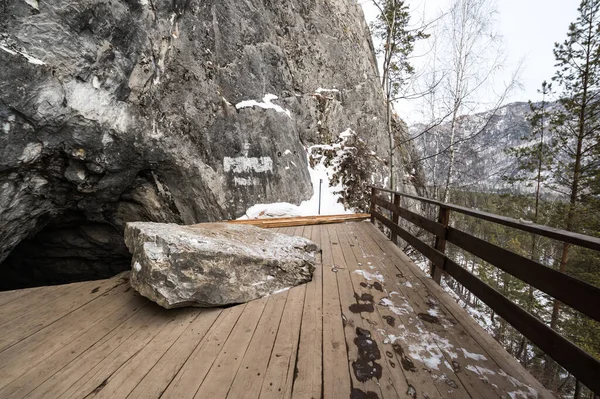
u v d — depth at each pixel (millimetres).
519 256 2031
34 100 3518
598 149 10148
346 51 12531
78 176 4434
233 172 6809
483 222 18938
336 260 3971
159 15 5309
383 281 3291
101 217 5512
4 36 3328
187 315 2523
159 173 5680
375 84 15008
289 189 7930
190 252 2529
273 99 8336
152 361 1921
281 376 1791
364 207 9680
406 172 15750
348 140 10820
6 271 5875
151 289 2438
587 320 9133
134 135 4883
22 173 3779
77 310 2572
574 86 10953
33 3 3518
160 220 6078
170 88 5789
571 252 10203
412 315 2551
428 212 15344
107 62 4363
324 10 12031
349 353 2021
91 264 6273
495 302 2244
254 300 2818
